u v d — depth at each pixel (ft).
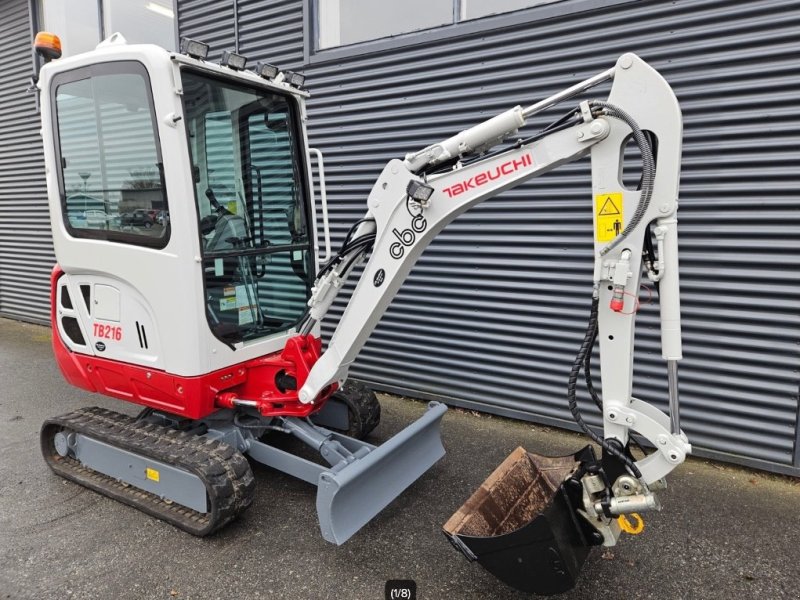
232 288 9.57
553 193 12.53
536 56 12.26
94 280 9.55
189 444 8.95
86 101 9.09
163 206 8.41
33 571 7.85
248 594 7.41
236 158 9.52
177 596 7.36
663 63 10.94
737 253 10.71
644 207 6.19
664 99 6.11
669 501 9.87
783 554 8.32
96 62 8.73
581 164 12.10
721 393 11.18
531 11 12.10
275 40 16.19
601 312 6.66
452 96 13.47
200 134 8.82
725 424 11.23
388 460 8.98
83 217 9.47
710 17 10.39
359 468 8.09
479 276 13.83
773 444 10.80
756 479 10.75
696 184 10.92
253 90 9.70
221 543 8.55
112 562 8.06
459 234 13.93
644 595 7.43
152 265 8.59
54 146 9.67
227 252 9.27
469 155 7.75
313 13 15.33
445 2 13.50
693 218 11.02
